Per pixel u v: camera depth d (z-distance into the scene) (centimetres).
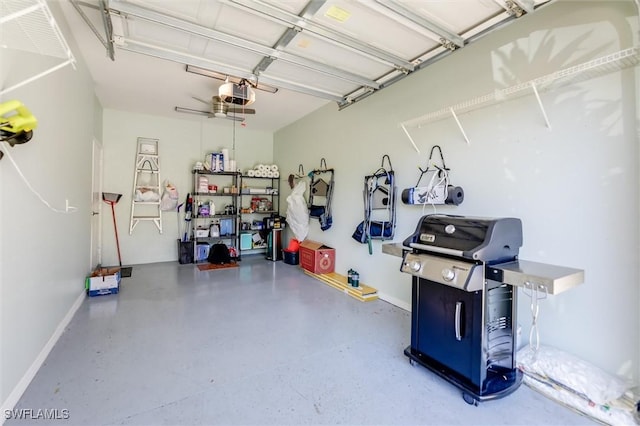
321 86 363
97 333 265
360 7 211
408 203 311
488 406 180
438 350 204
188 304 343
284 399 182
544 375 193
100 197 495
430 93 309
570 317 208
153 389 189
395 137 350
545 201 220
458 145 281
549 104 217
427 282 211
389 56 274
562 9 209
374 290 374
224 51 278
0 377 157
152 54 271
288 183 611
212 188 590
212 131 610
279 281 444
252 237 639
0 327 156
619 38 184
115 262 526
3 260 159
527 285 157
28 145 188
